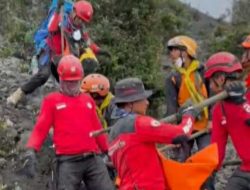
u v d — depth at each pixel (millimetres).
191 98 6695
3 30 14789
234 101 5234
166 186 4844
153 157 4773
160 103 13188
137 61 13547
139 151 4734
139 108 4891
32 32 13008
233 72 5195
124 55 13469
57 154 5992
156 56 14195
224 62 5203
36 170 6871
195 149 7324
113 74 12945
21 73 10406
